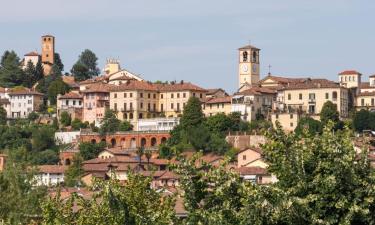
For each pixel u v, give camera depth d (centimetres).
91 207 8756
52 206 9050
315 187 7606
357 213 7500
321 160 7725
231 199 7694
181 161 7906
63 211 9069
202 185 7812
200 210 7638
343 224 7425
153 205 8694
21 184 12925
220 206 7681
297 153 7762
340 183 7588
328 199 7569
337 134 7925
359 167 7762
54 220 8938
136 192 8738
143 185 8850
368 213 7544
